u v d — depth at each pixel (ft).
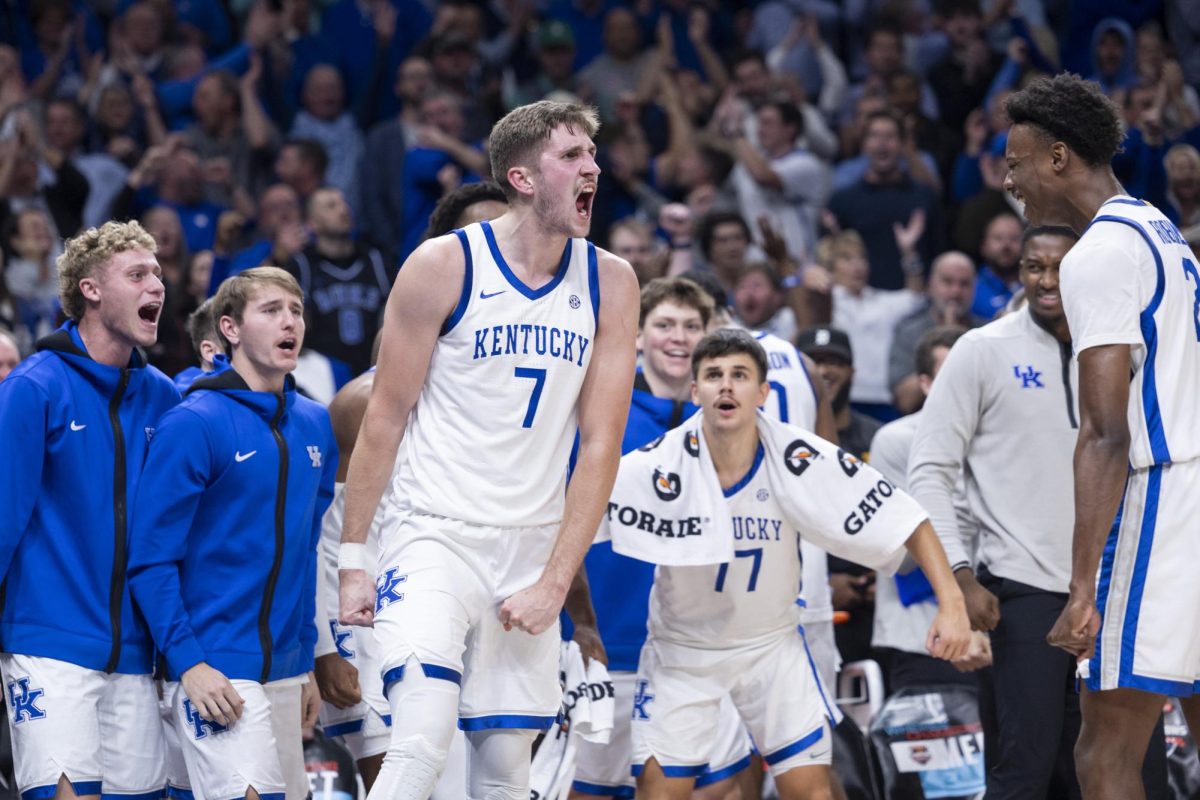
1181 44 65.46
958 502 30.30
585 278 22.65
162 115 62.90
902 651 34.88
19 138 51.67
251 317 26.00
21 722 24.35
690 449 27.63
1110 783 23.02
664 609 28.27
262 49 64.85
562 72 65.62
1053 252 28.25
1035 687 27.76
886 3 67.67
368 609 22.38
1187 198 53.98
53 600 24.66
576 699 26.96
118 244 25.32
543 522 22.50
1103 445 21.93
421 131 55.72
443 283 21.97
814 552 33.06
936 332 36.73
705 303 31.96
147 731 25.22
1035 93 23.85
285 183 57.11
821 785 27.94
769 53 70.95
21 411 24.39
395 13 66.39
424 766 20.85
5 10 64.95
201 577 25.29
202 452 24.95
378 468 22.38
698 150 58.90
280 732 26.08
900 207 55.31
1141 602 22.38
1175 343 22.59
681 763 28.12
